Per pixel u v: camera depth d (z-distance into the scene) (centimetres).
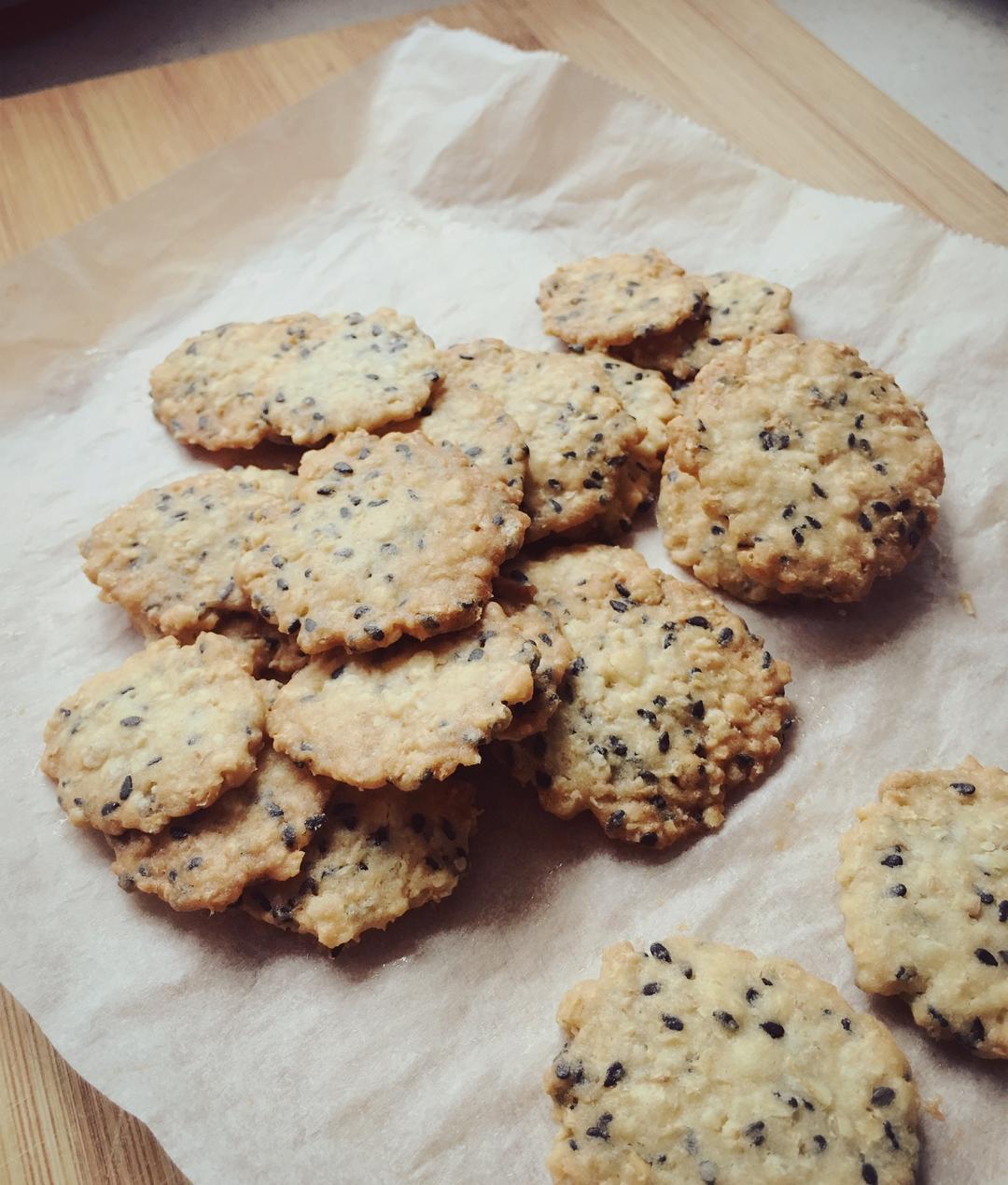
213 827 19
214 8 39
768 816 20
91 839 20
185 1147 17
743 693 20
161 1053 18
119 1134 18
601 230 28
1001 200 27
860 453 22
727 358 23
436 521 20
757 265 27
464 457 21
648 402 24
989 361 24
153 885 18
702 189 27
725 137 28
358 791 19
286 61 30
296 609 20
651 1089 16
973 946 17
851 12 35
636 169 28
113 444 25
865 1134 16
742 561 21
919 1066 17
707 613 21
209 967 19
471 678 19
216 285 27
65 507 24
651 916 19
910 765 20
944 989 17
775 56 30
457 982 18
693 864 19
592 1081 17
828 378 22
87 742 19
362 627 19
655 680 20
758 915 19
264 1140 17
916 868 18
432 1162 17
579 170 28
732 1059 17
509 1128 17
